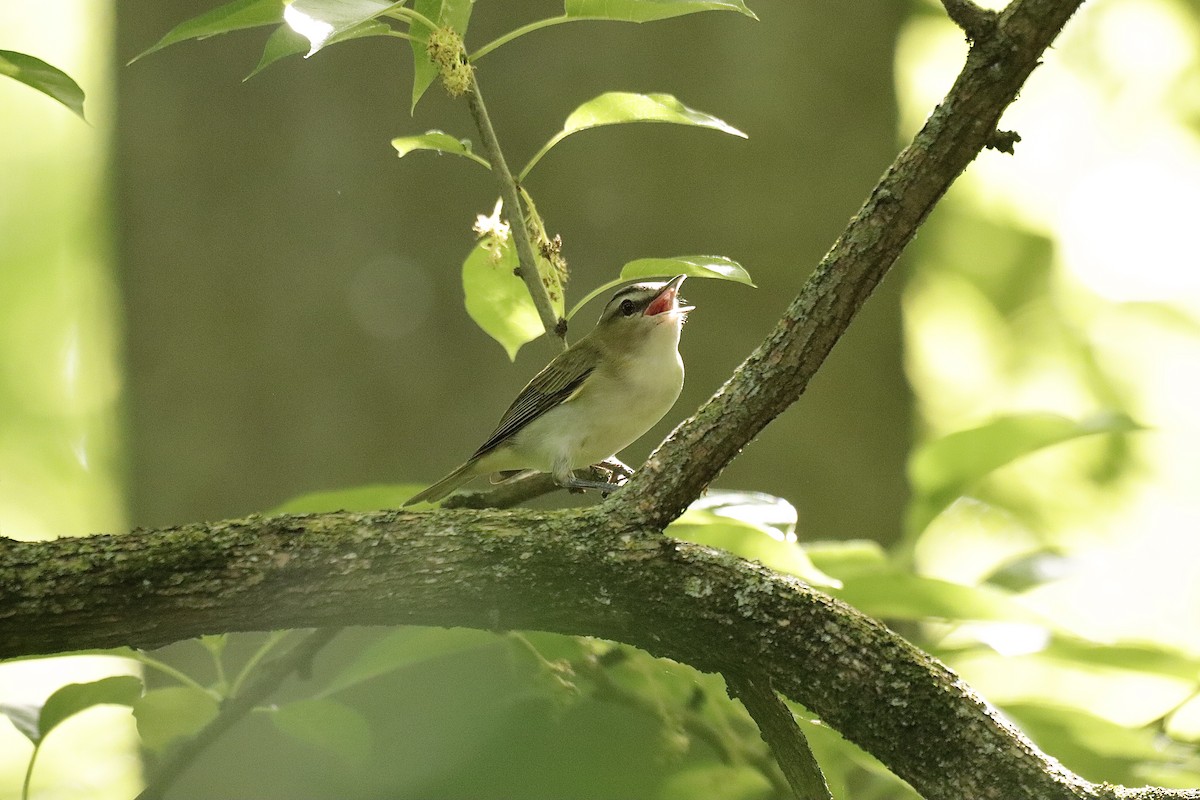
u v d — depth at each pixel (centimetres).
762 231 1088
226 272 1088
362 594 497
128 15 1160
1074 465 1697
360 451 1043
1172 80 1942
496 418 1041
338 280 1069
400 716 808
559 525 515
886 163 1171
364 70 1096
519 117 1077
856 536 1096
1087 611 2000
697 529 610
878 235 503
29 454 1952
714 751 736
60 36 2002
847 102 1149
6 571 484
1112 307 1933
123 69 1157
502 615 508
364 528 507
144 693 634
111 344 1273
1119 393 1902
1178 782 638
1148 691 1253
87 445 1944
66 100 557
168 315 1098
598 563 506
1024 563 789
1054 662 705
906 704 484
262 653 648
